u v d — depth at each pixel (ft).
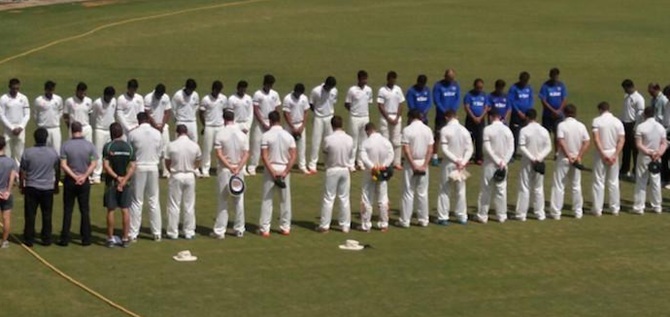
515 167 126.41
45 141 97.35
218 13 199.11
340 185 102.83
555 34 193.26
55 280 89.71
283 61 170.91
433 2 214.48
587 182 122.62
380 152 102.73
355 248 98.89
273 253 97.45
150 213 99.66
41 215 105.81
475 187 119.55
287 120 120.98
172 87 156.25
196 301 86.22
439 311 85.71
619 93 161.17
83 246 97.86
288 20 196.34
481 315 85.15
